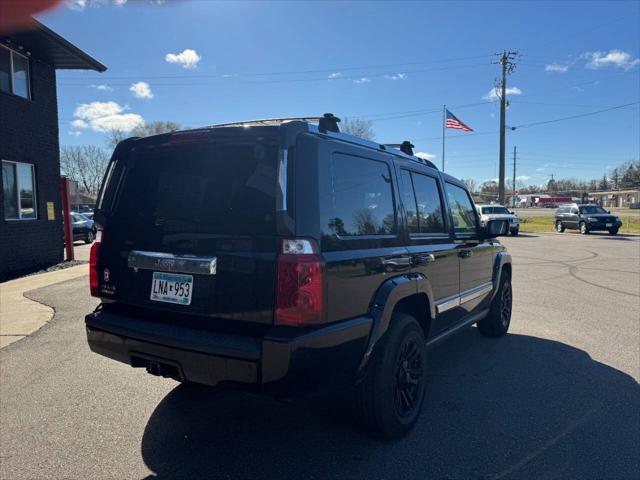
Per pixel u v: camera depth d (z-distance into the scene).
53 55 13.27
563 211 30.20
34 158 13.14
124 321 3.19
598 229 27.39
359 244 3.07
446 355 5.24
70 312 7.42
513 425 3.57
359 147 3.29
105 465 3.05
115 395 4.18
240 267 2.73
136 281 3.19
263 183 2.75
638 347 5.52
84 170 69.25
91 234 24.47
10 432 3.50
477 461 3.07
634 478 2.87
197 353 2.76
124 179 3.38
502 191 34.91
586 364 4.93
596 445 3.27
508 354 5.27
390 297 3.21
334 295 2.76
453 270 4.40
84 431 3.51
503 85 34.44
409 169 3.94
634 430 3.48
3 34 11.59
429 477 2.89
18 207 12.66
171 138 3.12
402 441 3.34
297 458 3.12
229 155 2.91
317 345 2.64
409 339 3.48
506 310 6.05
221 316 2.79
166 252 3.03
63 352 5.40
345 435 3.43
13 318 7.03
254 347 2.62
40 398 4.11
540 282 10.33
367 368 3.10
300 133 2.80
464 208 5.07
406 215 3.76
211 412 3.83
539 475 2.91
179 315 3.00
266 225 2.71
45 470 3.00
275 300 2.63
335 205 2.93
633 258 15.03
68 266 13.33
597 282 10.31
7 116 12.10
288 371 2.56
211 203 2.91
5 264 12.02
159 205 3.14
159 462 3.08
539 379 4.50
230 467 3.02
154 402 4.03
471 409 3.85
